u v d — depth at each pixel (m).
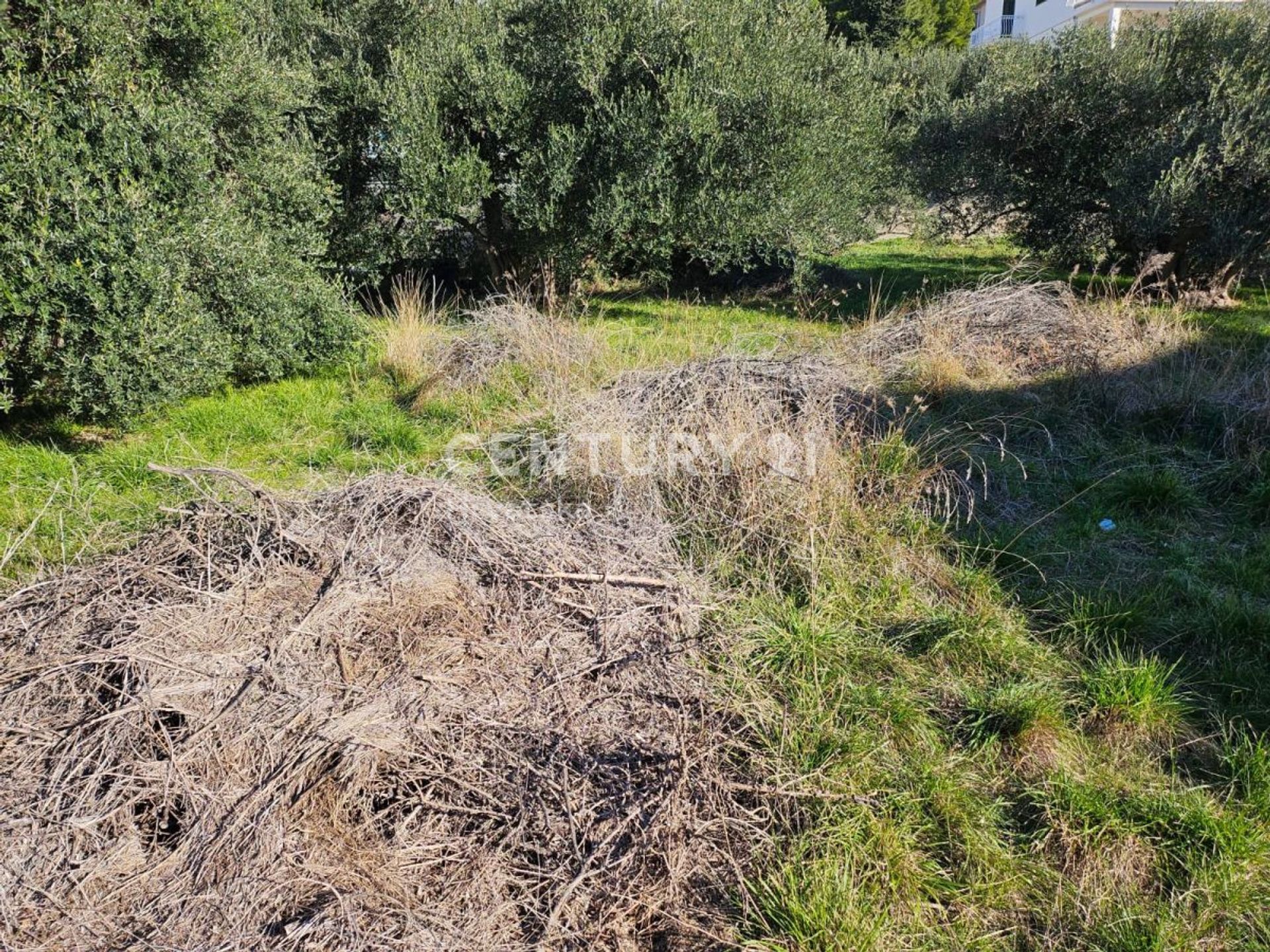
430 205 7.88
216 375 5.63
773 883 2.24
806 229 8.53
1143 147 8.02
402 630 2.83
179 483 4.30
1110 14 18.94
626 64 7.82
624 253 8.89
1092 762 2.72
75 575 3.15
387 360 6.50
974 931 2.20
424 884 2.20
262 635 2.75
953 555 3.86
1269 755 2.65
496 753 2.51
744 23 8.30
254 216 6.31
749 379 4.95
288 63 7.73
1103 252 8.98
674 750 2.52
